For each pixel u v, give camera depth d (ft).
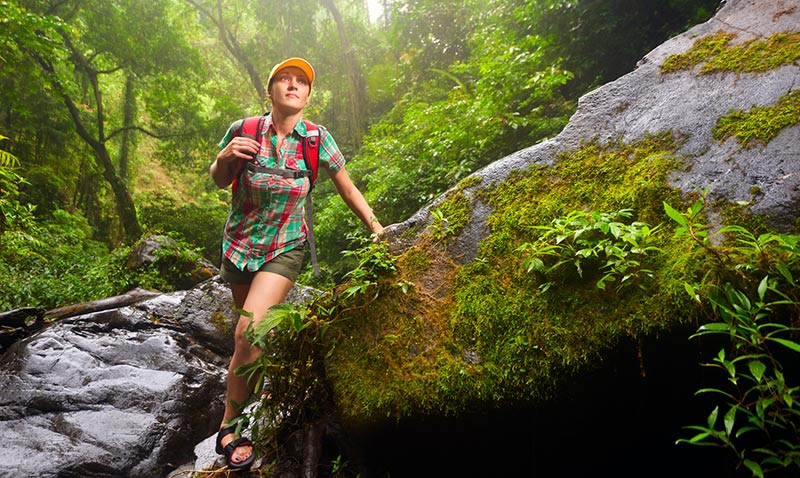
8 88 40.40
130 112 70.08
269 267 6.84
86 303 15.94
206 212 60.03
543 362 5.23
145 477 9.18
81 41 50.42
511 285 5.83
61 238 38.50
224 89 70.18
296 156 6.92
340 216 27.96
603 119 6.77
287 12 56.59
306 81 7.09
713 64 6.50
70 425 9.73
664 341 4.87
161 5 51.01
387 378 5.87
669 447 5.42
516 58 19.85
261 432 7.12
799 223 4.82
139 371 11.66
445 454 6.18
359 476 6.44
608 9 21.34
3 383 10.34
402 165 24.47
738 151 5.55
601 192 6.09
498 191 6.67
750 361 4.19
